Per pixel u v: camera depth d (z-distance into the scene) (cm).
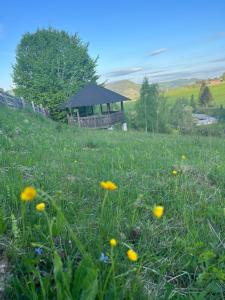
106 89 3897
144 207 334
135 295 182
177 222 306
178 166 580
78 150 888
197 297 184
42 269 206
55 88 5381
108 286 180
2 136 883
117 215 285
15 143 820
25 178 419
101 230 241
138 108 4838
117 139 1633
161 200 364
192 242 254
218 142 1647
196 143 1451
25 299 176
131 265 210
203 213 329
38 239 231
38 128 1567
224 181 486
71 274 176
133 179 462
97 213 300
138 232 276
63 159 630
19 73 5728
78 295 164
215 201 376
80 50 5884
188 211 324
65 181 421
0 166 477
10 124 1274
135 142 1381
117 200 337
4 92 2620
